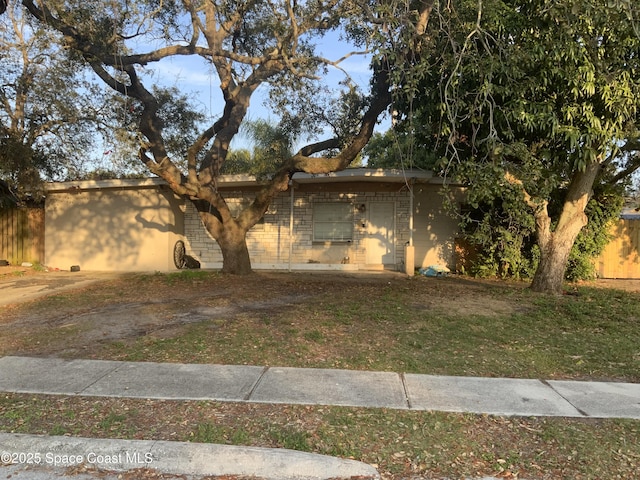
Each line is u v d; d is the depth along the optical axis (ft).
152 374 18.99
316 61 38.63
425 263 52.75
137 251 53.72
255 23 40.65
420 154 48.47
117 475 12.48
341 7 33.37
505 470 12.61
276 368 19.80
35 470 12.69
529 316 29.45
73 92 43.52
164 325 26.32
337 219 53.67
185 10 36.14
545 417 15.65
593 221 45.50
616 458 13.16
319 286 39.73
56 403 16.30
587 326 27.53
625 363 21.42
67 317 28.53
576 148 29.66
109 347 22.43
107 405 16.14
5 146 43.09
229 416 15.30
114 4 33.09
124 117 40.88
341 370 19.69
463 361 21.17
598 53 26.30
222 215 44.73
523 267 45.62
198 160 50.06
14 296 36.24
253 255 54.75
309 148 43.98
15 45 40.34
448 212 45.73
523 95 27.12
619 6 20.44
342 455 13.14
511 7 28.07
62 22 35.19
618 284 45.62
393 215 53.11
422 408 16.10
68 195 55.47
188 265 55.47
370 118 37.81
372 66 35.78
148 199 53.52
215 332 24.75
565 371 20.38
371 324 26.81
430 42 28.32
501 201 46.14
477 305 32.42
